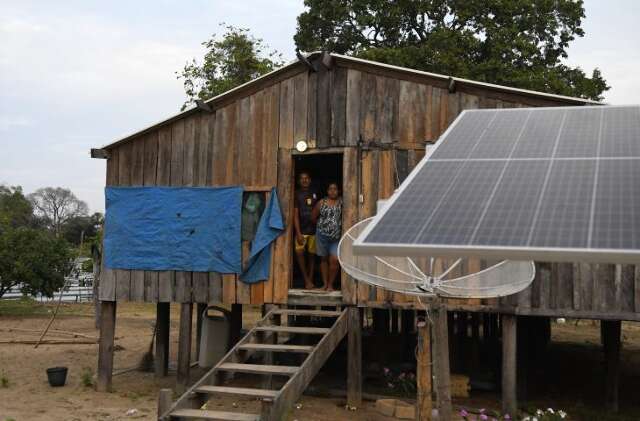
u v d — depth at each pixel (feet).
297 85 37.11
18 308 92.53
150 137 39.55
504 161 15.37
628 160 14.23
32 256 85.71
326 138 36.40
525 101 32.83
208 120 38.60
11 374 45.73
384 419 33.32
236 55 88.48
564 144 15.96
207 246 38.01
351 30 88.48
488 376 41.93
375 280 26.23
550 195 13.07
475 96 33.83
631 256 10.57
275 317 37.06
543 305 32.35
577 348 60.64
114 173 40.14
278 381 42.78
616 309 31.37
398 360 45.65
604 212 12.01
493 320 50.90
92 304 101.55
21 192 212.84
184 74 90.48
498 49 78.33
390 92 35.42
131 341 62.44
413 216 13.15
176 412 26.63
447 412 22.25
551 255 11.07
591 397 40.60
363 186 35.60
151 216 39.09
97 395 39.27
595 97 81.61
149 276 39.14
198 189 38.40
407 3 84.58
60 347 57.98
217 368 29.50
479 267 30.17
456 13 82.79
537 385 44.04
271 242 36.99
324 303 36.06
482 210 12.94
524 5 81.71
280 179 37.14
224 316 45.91
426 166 15.79
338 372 45.75
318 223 36.73
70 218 252.83
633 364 53.42
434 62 77.46
